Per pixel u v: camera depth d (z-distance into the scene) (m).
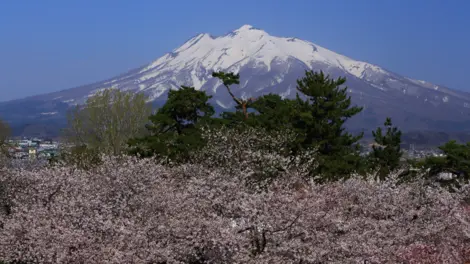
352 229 12.45
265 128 29.53
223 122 32.03
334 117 32.22
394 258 13.02
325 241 11.55
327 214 12.13
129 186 14.59
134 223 12.28
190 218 11.61
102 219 12.09
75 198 13.95
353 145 33.53
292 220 11.47
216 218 11.93
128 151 30.44
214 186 13.62
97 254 11.12
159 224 11.62
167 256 10.97
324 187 15.15
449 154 29.97
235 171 21.30
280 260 11.27
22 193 15.86
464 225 14.23
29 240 12.01
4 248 12.07
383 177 29.14
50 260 11.20
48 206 14.28
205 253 11.40
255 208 11.59
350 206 14.42
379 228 13.29
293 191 13.65
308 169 26.81
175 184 17.09
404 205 14.70
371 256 11.82
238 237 11.10
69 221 12.19
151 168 16.06
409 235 13.56
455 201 14.78
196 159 24.84
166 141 29.31
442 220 14.27
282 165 21.55
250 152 22.67
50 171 16.27
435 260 13.77
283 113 32.28
